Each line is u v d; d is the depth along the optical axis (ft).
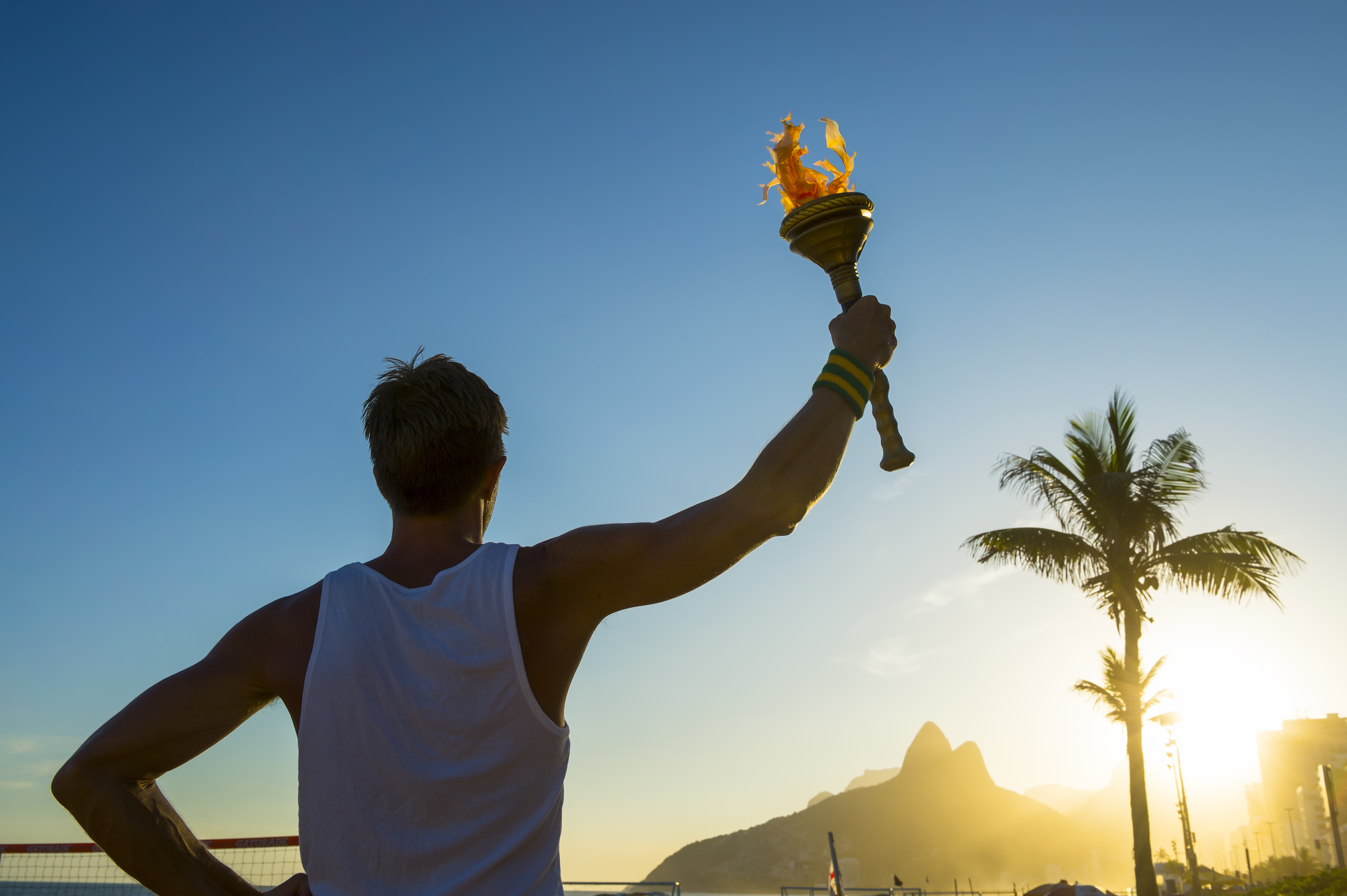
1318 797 344.49
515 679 3.84
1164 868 224.53
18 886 23.80
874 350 4.52
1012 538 53.57
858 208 5.16
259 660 4.09
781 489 3.96
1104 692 51.65
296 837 25.39
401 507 4.39
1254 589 50.24
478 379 4.69
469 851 3.71
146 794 3.97
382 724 3.76
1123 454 55.98
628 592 4.00
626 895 43.47
